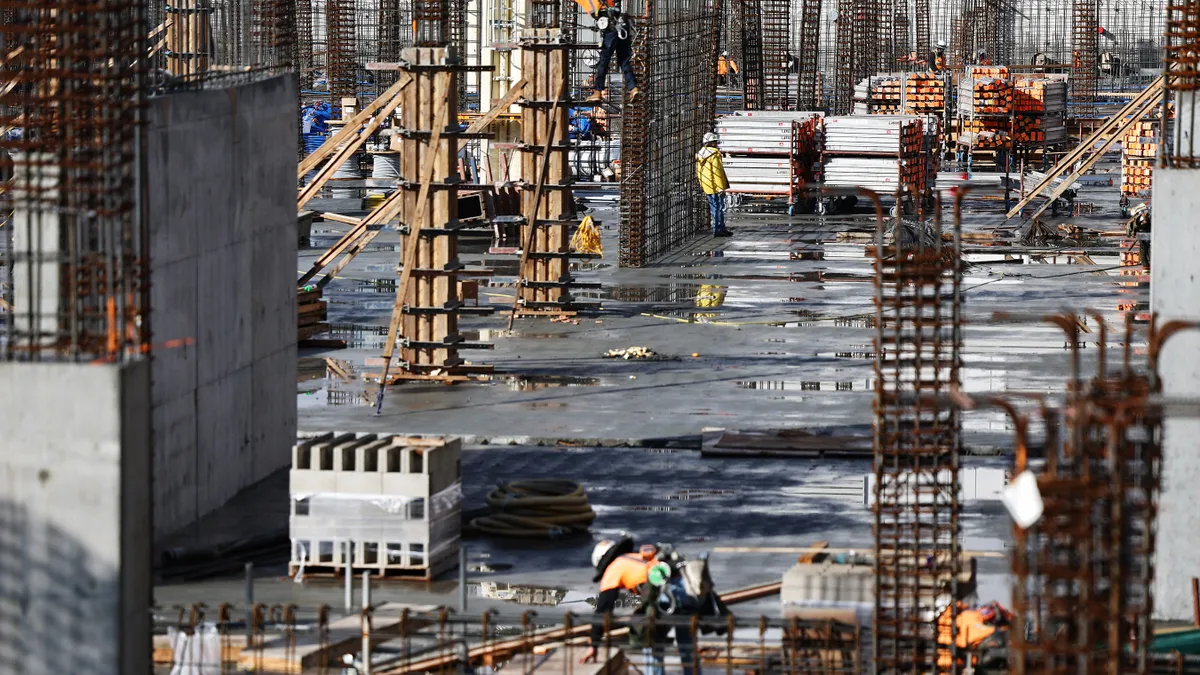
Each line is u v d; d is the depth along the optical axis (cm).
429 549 6156
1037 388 9469
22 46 5488
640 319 12206
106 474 4278
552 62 11425
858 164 18775
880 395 4606
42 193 4903
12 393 4275
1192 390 5572
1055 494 3638
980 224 17788
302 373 10294
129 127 4709
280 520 7075
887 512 4953
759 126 18662
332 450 6219
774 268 14812
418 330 10050
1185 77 5834
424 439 6369
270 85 7875
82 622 4328
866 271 14575
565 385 9856
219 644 4909
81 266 4716
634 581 5028
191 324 6944
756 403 9306
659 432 8606
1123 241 16100
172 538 6725
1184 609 5600
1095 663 3947
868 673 4631
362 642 4931
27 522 4309
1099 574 3831
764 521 7012
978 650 4616
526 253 11525
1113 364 10175
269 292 7888
